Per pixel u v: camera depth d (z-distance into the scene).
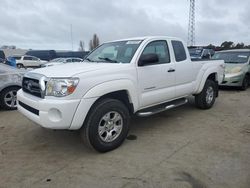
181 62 5.61
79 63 4.80
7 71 6.77
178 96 5.63
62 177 3.44
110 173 3.52
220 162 3.78
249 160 3.84
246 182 3.25
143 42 4.88
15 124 5.68
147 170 3.58
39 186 3.24
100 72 4.02
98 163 3.81
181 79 5.61
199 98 6.62
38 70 4.31
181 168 3.61
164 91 5.14
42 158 4.01
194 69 6.05
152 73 4.82
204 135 4.91
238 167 3.62
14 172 3.58
